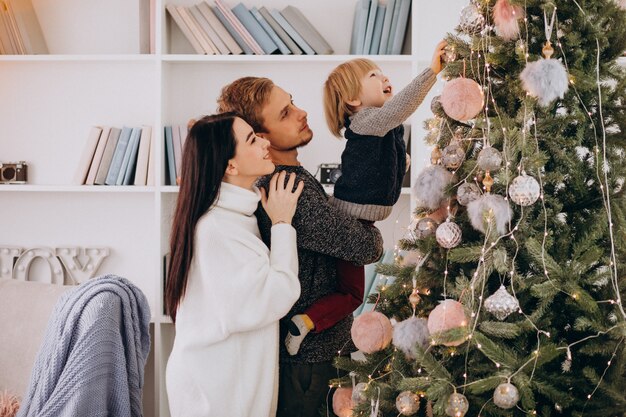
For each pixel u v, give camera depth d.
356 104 2.16
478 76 1.63
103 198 3.13
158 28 2.86
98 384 2.01
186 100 3.06
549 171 1.63
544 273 1.56
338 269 2.06
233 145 1.92
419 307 1.81
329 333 2.03
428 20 3.03
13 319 2.64
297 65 3.05
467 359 1.63
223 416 1.89
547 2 1.50
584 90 1.57
